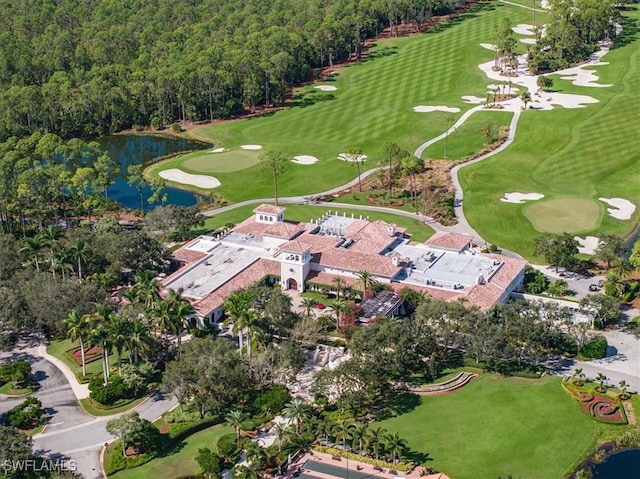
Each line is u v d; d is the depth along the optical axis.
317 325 156.88
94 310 163.50
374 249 188.88
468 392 143.00
